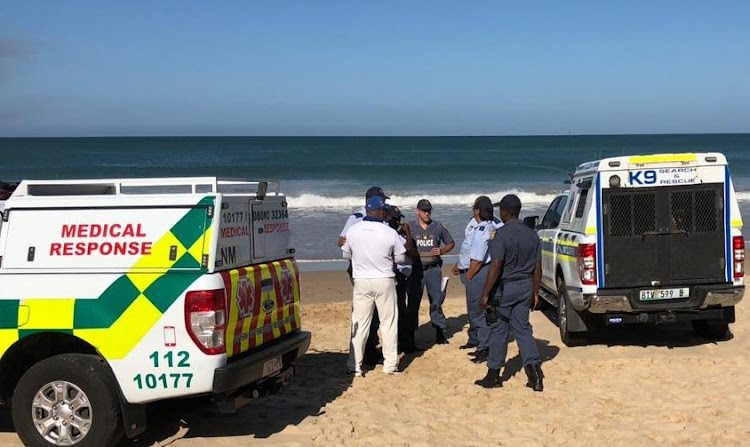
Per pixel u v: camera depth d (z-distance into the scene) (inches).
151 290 201.2
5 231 212.1
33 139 5546.3
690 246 334.6
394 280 309.3
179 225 205.5
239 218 221.8
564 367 318.0
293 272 253.8
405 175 2058.3
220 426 244.7
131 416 205.8
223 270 209.6
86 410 205.0
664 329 397.4
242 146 4111.7
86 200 209.9
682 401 266.2
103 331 201.9
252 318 219.9
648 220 334.6
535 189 1627.7
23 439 207.9
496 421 248.4
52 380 204.5
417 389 290.2
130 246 206.2
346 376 311.3
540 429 239.6
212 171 2208.4
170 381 199.8
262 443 227.1
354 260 306.7
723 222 334.6
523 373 310.7
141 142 4729.3
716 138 5890.8
